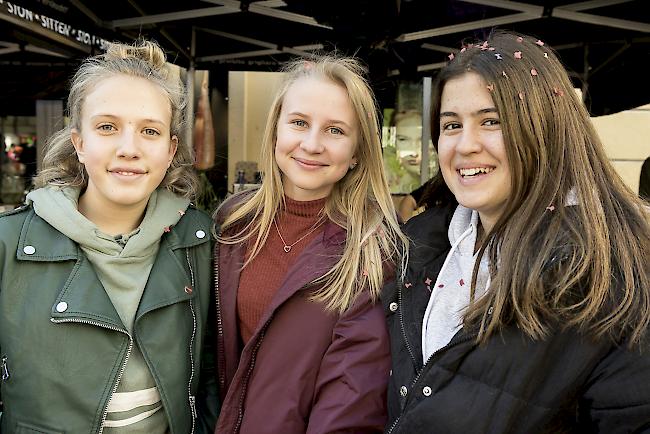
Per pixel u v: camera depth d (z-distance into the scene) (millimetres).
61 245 1377
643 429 1038
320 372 1459
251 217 1715
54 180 1525
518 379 1132
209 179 4645
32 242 1370
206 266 1629
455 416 1162
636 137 5355
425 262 1447
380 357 1418
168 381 1423
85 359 1329
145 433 1410
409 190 4246
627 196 1231
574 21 3377
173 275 1488
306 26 3727
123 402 1383
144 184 1424
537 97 1189
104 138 1392
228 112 4680
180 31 3957
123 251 1419
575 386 1109
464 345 1186
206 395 1659
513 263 1166
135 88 1409
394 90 4199
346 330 1449
